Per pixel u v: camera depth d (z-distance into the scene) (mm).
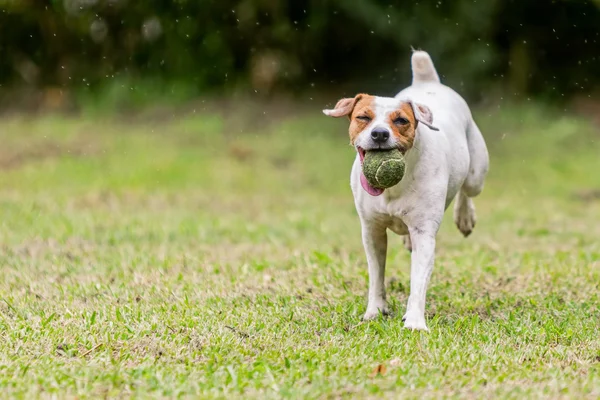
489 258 11586
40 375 6609
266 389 6375
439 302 9094
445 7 24562
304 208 16266
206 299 9055
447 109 8680
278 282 9953
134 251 11828
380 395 6215
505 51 25203
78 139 21812
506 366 6922
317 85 25891
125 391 6305
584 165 20219
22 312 8484
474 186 9133
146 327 7844
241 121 23516
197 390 6301
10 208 15039
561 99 25047
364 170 7273
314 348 7359
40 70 26031
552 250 12172
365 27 25172
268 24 25250
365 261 11219
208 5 24922
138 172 19156
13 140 21578
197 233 13289
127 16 25250
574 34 25266
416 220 7867
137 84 25250
